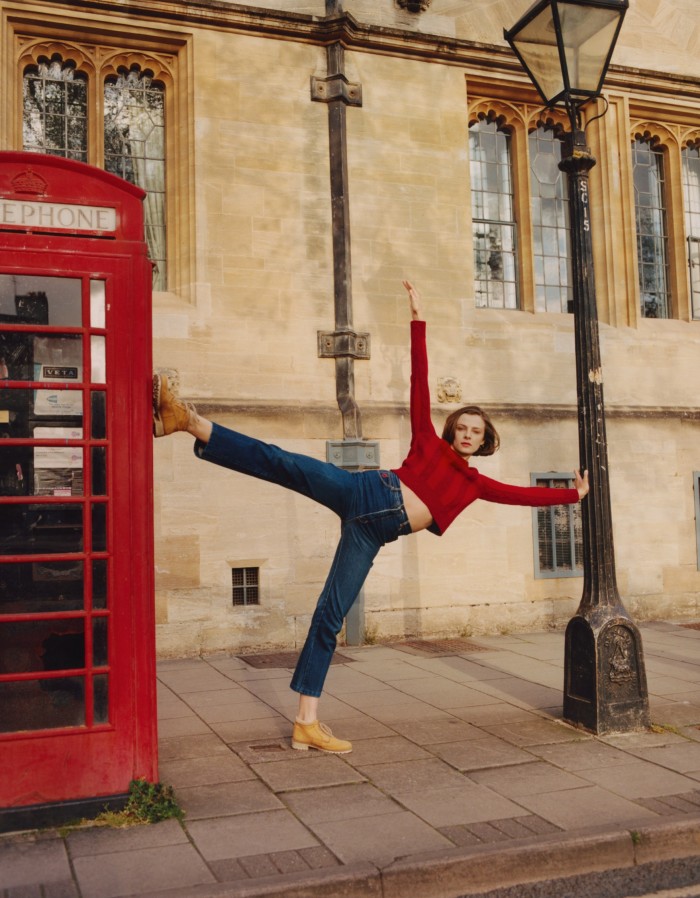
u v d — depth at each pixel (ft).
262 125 28.81
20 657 13.30
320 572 28.07
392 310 29.96
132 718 13.70
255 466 15.02
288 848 12.16
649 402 33.50
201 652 26.73
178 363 27.27
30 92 27.40
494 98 32.83
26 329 13.46
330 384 28.89
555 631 31.04
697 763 16.01
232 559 27.14
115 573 13.78
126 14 27.27
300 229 29.01
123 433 13.91
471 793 14.40
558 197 34.27
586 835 12.45
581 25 18.61
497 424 30.89
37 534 13.47
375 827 12.93
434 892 11.54
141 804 13.41
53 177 13.76
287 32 29.09
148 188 28.63
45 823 13.03
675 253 35.53
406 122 30.71
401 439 29.48
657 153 35.99
